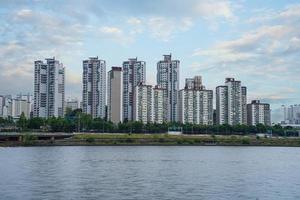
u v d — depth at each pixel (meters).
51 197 83.31
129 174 122.69
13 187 95.56
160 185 100.38
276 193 91.19
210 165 156.75
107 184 101.25
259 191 93.62
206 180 110.88
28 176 115.81
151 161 170.38
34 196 84.25
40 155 196.88
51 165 148.00
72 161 165.62
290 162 177.88
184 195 86.69
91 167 142.62
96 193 88.12
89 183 102.69
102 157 189.00
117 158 184.25
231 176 121.25
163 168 142.00
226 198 84.12
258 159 193.25
